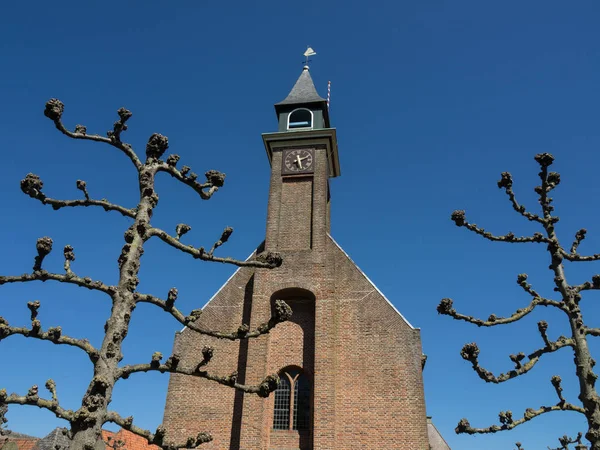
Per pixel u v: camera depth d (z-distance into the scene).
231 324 26.34
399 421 22.59
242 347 25.47
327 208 32.56
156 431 8.57
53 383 8.27
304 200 29.92
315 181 30.12
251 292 27.14
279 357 25.36
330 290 25.91
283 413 24.22
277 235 28.69
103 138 9.62
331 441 22.00
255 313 25.67
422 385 23.25
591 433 9.89
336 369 24.16
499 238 12.12
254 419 23.09
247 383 23.97
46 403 7.27
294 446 23.22
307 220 29.19
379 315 25.30
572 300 11.23
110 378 7.75
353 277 26.64
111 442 35.69
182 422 23.81
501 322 11.24
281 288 26.28
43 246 8.23
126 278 8.59
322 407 22.80
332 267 26.70
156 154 10.01
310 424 23.64
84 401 7.41
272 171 31.02
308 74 37.50
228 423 23.66
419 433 22.19
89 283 8.44
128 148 9.80
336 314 25.64
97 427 7.32
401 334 24.61
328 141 31.55
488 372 10.73
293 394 24.52
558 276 11.54
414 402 22.91
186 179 10.41
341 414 23.11
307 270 26.69
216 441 23.30
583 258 11.70
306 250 27.61
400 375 23.62
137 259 8.83
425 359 24.58
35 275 8.22
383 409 22.97
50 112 8.94
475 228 12.23
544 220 12.10
